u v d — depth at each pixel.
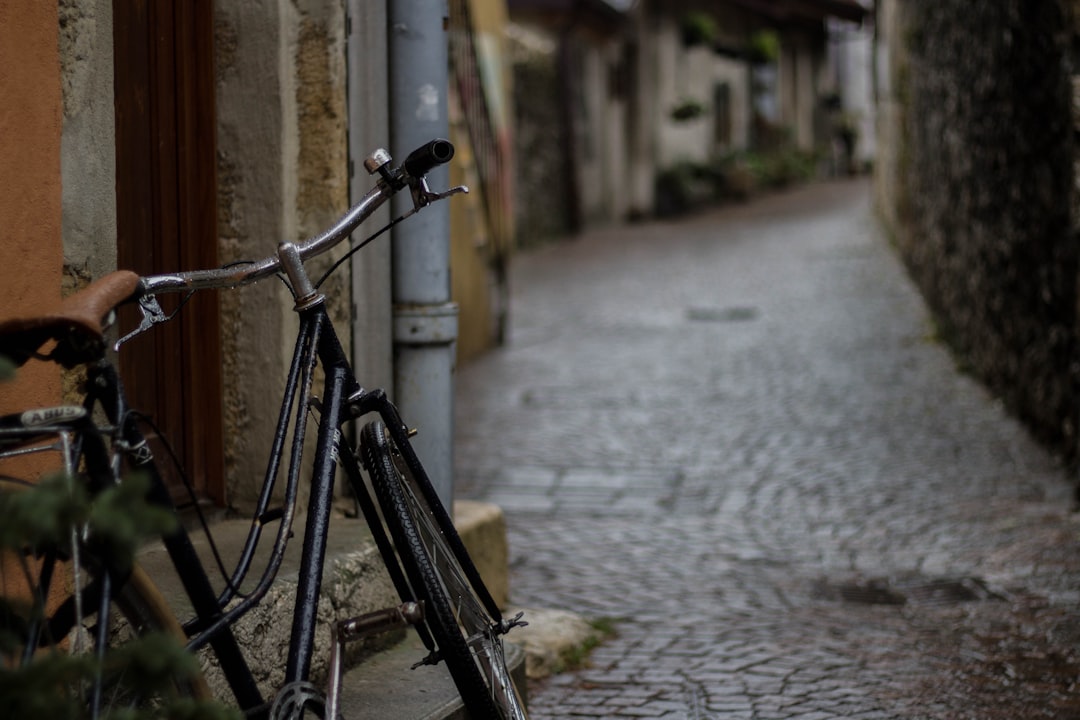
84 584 2.56
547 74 24.72
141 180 4.17
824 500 7.90
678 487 8.31
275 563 2.93
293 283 3.11
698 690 4.82
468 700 3.05
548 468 8.86
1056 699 4.68
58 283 3.26
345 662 4.02
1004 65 9.86
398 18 4.75
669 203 29.98
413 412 4.86
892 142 20.58
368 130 4.71
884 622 5.65
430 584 3.06
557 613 5.53
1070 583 6.15
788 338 14.04
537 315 16.14
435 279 4.82
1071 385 8.13
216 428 4.51
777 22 36.09
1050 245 8.54
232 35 4.46
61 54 3.34
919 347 13.23
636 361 12.95
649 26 29.33
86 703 2.24
